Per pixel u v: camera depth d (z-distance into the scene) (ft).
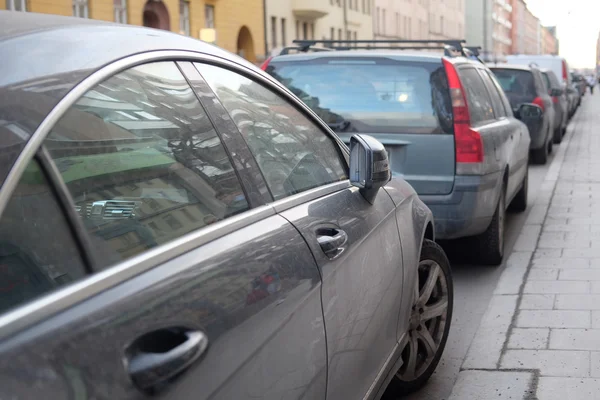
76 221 5.43
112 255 5.54
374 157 10.19
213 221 6.85
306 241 7.89
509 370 13.93
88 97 6.06
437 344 13.51
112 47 6.71
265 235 7.29
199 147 7.28
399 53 20.44
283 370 6.82
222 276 6.28
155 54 7.25
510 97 48.98
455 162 19.29
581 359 14.26
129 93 6.63
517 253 23.27
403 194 12.36
